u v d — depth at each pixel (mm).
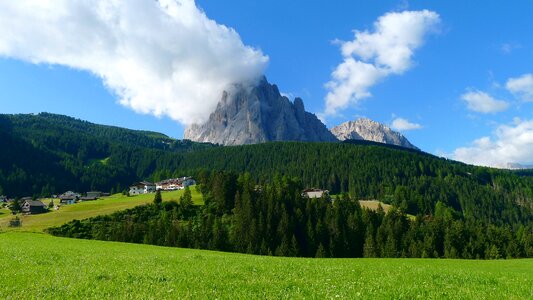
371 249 122688
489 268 45219
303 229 130375
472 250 128500
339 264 34688
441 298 16078
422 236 136000
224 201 145625
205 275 20453
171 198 162500
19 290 14531
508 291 18891
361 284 18922
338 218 132500
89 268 22281
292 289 16719
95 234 117500
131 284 16516
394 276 23672
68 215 135125
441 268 35625
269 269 25234
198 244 114438
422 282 21031
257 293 15445
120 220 130875
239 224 123812
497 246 134625
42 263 24797
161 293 14641
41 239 68875
